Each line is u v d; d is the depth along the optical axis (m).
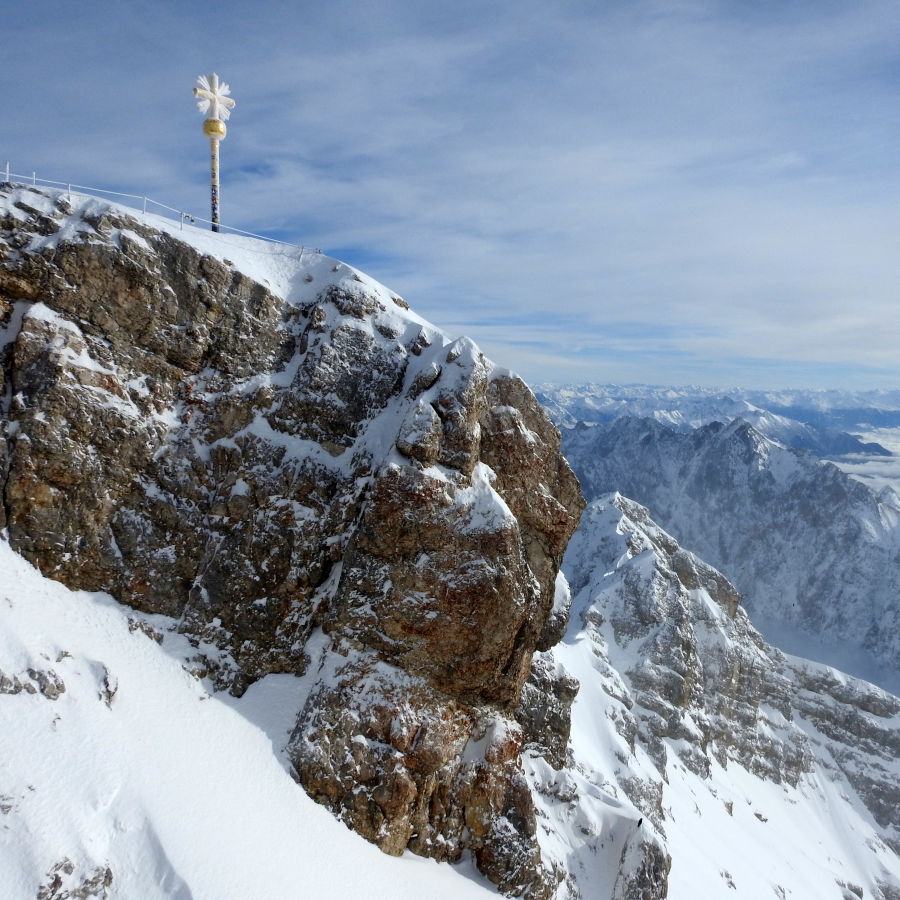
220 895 23.88
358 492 37.03
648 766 79.19
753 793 107.88
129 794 25.20
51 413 32.97
